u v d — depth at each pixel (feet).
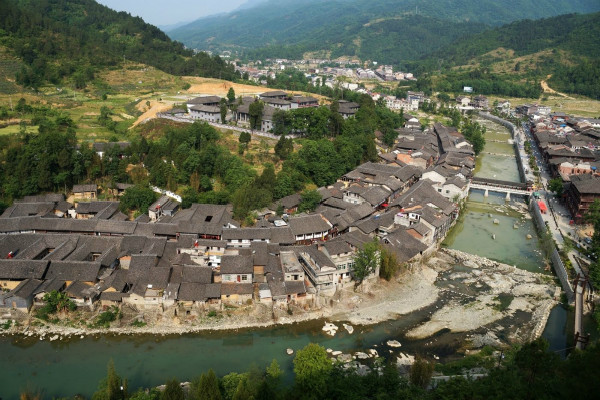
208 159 421.59
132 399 190.90
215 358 243.60
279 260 309.83
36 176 391.86
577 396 153.99
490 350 251.60
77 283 274.77
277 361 242.37
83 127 537.65
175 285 274.36
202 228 330.54
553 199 500.74
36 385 221.25
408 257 336.08
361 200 422.41
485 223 447.83
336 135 560.61
